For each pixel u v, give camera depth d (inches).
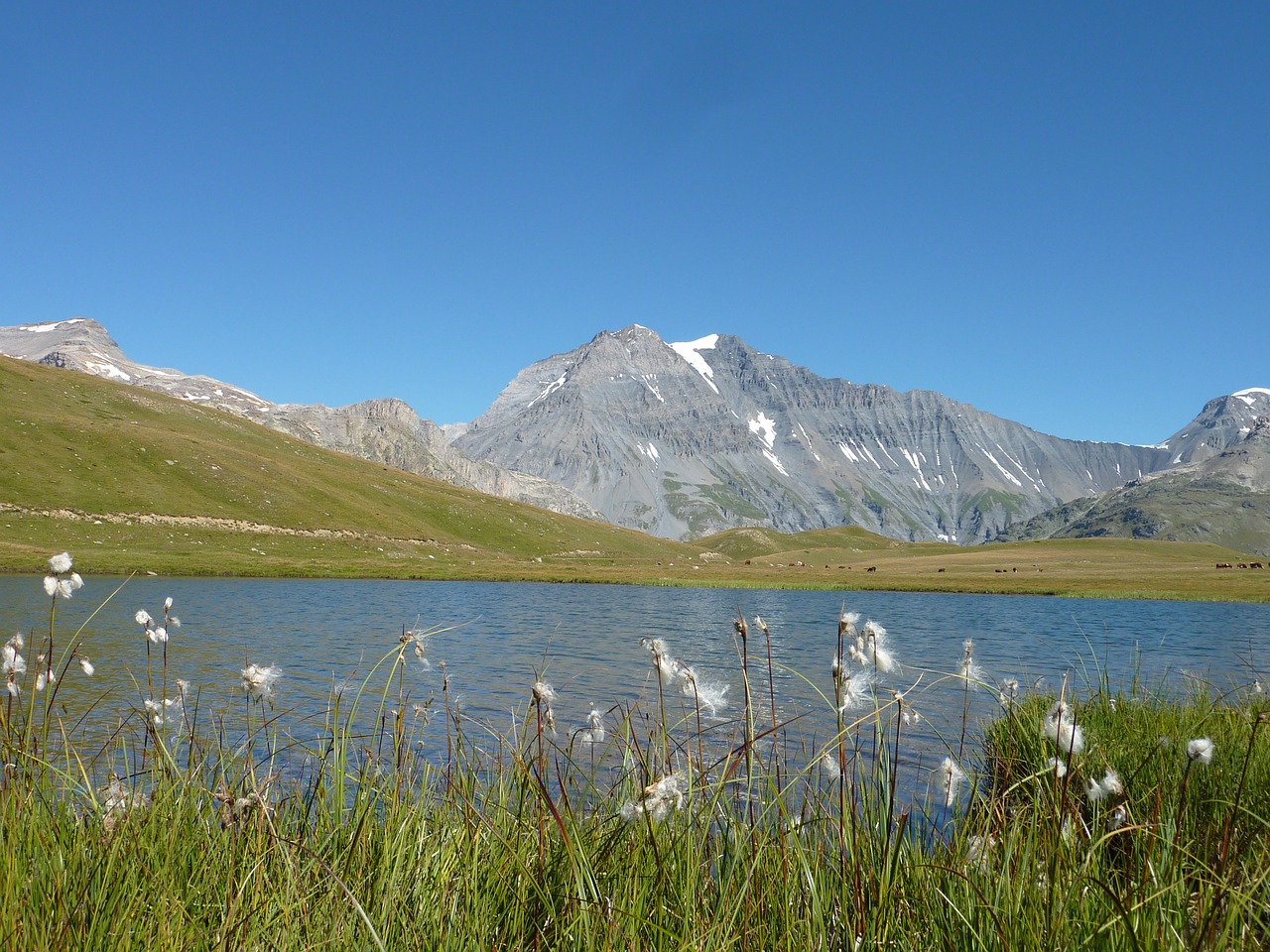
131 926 177.0
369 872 214.7
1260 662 1202.6
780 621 1978.3
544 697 208.4
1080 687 867.4
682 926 186.7
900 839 192.5
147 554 3321.9
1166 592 3262.8
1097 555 6943.9
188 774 257.4
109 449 4527.6
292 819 273.6
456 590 3002.0
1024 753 398.6
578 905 182.1
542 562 5118.1
